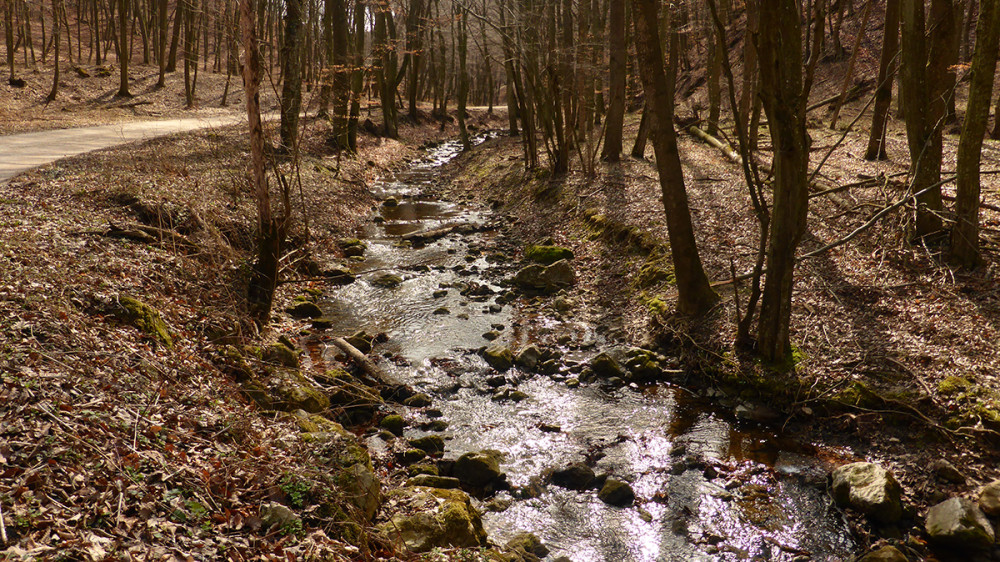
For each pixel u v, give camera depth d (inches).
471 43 1952.5
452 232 650.8
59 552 139.3
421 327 412.2
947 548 212.8
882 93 646.5
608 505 242.1
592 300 442.3
